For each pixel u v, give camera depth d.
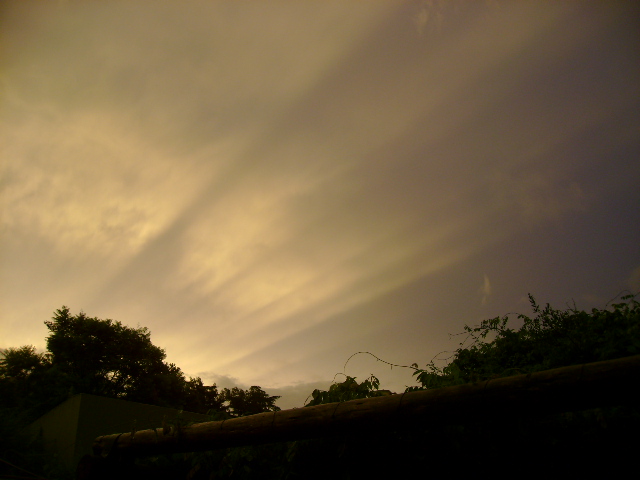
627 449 3.25
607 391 2.62
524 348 5.83
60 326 29.89
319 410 3.49
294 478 3.94
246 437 3.73
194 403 32.88
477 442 3.54
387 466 3.70
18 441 9.20
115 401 11.17
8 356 27.00
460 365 5.96
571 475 3.37
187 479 4.23
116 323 31.78
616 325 4.54
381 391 3.92
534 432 3.47
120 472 4.28
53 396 24.62
